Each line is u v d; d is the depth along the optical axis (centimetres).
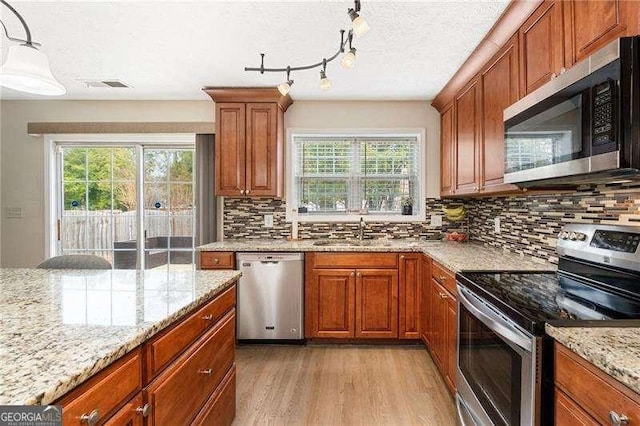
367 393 227
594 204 172
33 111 361
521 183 169
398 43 228
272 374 253
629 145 104
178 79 298
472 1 182
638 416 73
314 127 358
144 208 378
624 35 111
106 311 118
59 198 372
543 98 143
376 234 359
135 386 100
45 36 221
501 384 135
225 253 302
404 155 369
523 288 153
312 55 247
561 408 101
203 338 147
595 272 147
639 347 87
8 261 366
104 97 350
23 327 102
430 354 273
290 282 300
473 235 341
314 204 371
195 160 355
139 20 202
